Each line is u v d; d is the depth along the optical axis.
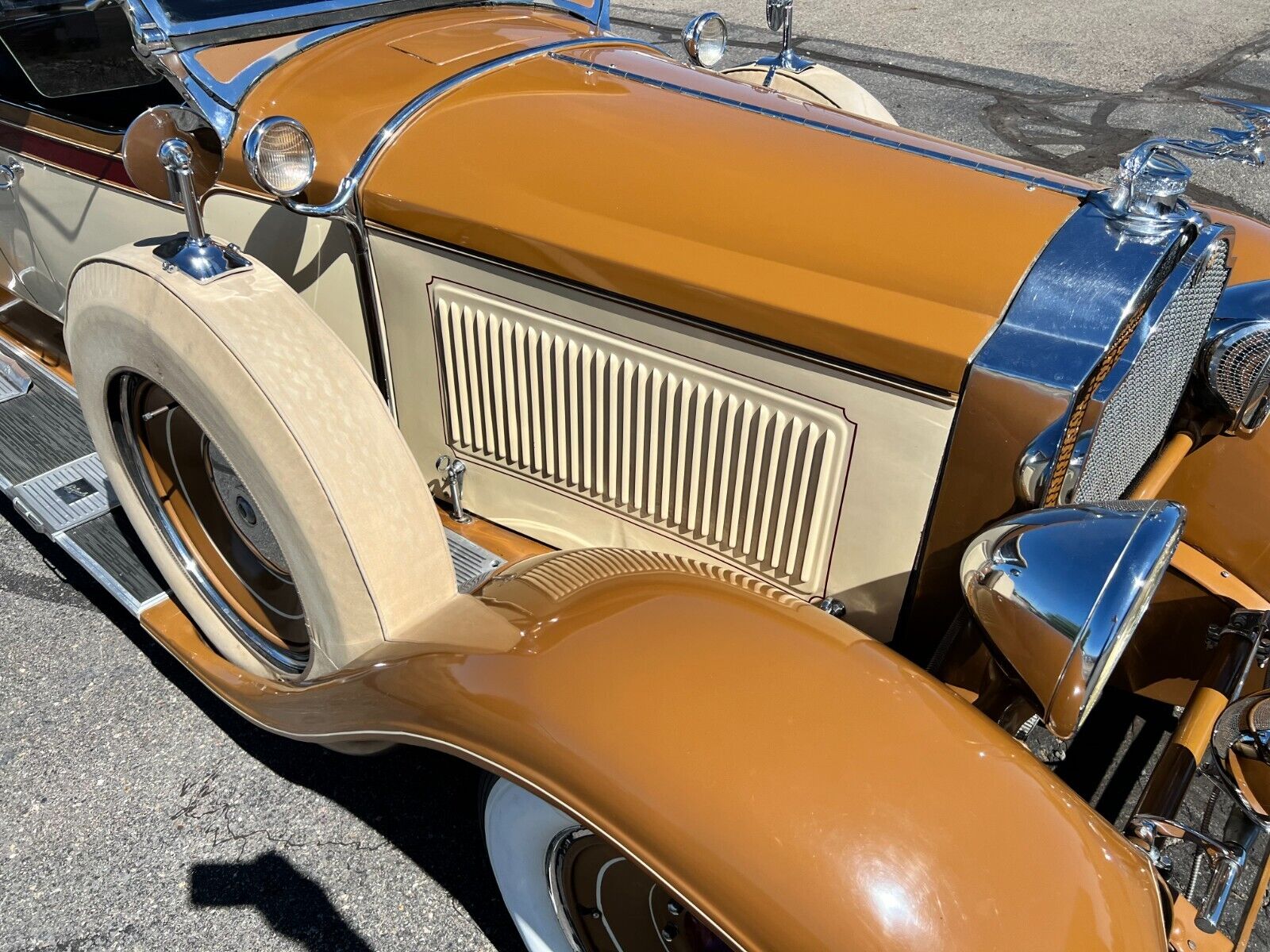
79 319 1.73
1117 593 1.24
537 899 1.55
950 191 1.58
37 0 2.17
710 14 2.53
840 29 8.73
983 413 1.36
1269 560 1.90
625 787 1.15
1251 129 1.53
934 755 1.16
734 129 1.76
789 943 1.05
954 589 1.52
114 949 1.77
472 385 1.88
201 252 1.58
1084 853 1.12
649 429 1.70
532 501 1.98
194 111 1.83
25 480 2.34
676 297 1.53
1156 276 1.38
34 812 2.00
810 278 1.45
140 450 1.88
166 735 2.18
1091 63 7.66
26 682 2.30
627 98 1.87
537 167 1.68
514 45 2.06
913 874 1.05
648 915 1.44
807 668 1.25
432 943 1.79
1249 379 1.82
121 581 2.10
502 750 1.26
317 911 1.84
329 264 1.89
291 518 1.52
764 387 1.53
